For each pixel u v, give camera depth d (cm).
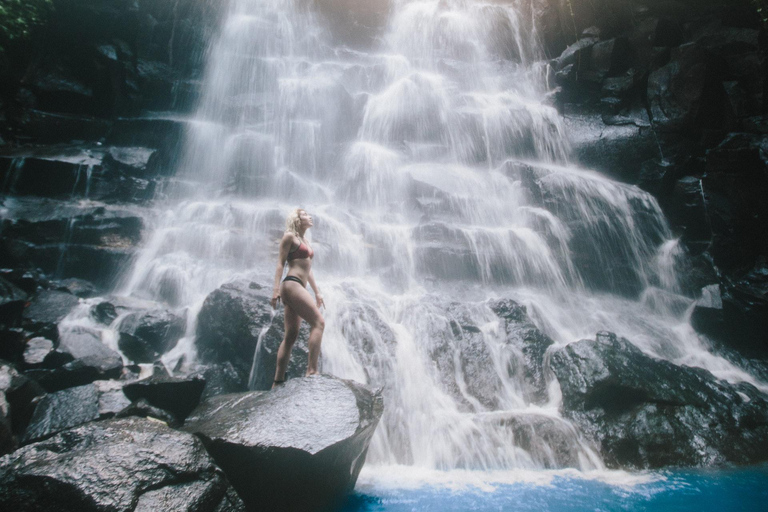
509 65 1772
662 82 1308
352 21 1980
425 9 2009
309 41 1819
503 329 771
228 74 1527
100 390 489
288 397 416
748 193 1116
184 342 760
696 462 551
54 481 284
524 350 739
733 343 958
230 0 1677
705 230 1158
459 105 1467
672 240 1175
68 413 456
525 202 1188
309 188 1226
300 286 477
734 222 1107
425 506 433
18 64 1186
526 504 440
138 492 294
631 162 1278
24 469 295
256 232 984
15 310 684
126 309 762
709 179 1166
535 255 1043
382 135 1378
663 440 568
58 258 859
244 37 1678
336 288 797
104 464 301
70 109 1252
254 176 1205
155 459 317
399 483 488
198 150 1238
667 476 515
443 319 748
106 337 688
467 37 1902
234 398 450
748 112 1253
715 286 1045
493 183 1220
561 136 1354
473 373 688
